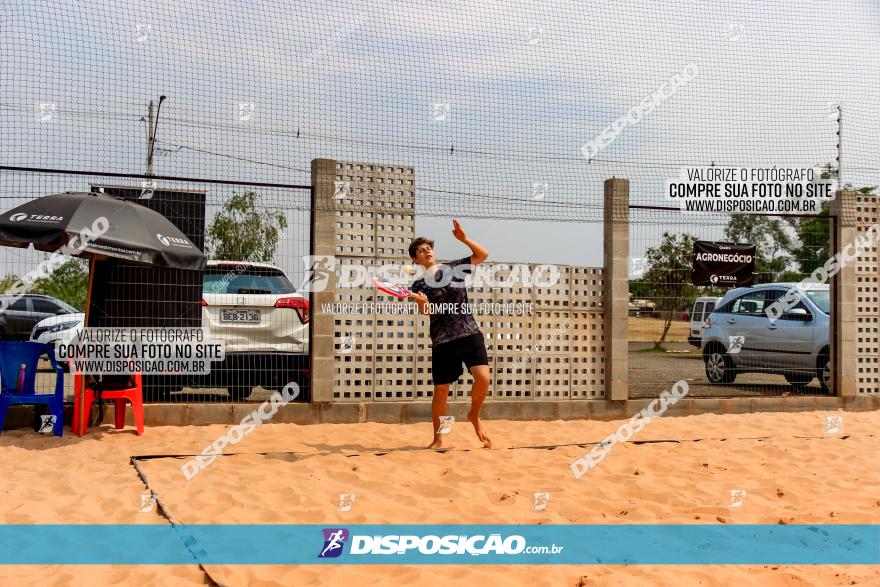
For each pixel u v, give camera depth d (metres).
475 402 6.92
